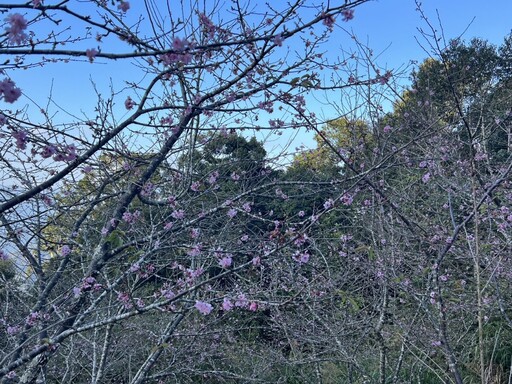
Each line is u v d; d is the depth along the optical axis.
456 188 4.64
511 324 3.77
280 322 4.83
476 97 4.69
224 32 2.99
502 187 4.55
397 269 4.04
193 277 2.95
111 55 1.92
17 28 1.78
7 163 3.10
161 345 2.41
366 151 4.56
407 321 4.24
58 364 4.73
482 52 6.98
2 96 1.82
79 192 3.70
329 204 2.92
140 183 3.32
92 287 3.23
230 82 2.93
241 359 5.90
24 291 3.76
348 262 4.79
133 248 3.28
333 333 4.21
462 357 4.68
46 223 3.47
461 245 4.75
